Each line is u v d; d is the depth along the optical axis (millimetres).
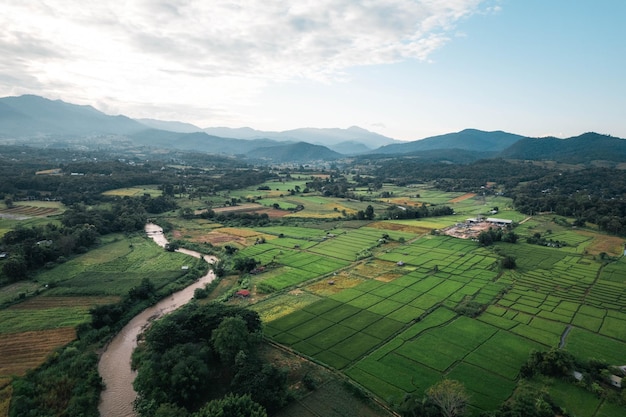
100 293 104875
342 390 64188
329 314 93125
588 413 57469
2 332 82438
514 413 54438
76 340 81000
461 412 54844
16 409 58031
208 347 71125
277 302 100750
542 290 108250
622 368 67000
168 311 99875
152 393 60719
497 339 80562
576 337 81250
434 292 107250
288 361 72688
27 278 113375
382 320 89812
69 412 59500
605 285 111562
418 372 68812
